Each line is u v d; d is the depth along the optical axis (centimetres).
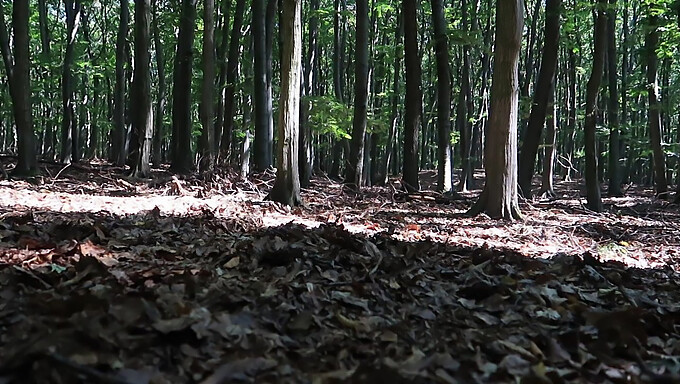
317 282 390
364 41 1720
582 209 1562
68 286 332
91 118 3597
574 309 373
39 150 4362
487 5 2611
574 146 4306
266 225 796
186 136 1897
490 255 561
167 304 283
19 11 1379
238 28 2036
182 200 1119
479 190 2552
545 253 757
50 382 194
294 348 262
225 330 259
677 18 1939
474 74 3469
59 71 2855
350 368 241
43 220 660
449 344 282
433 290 402
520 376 239
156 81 3738
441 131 1939
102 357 216
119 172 1862
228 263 433
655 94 2219
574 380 249
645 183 3862
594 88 1559
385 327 299
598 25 1540
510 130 1136
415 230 895
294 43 1148
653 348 316
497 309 366
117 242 521
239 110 2884
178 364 228
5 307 279
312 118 2000
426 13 2950
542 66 1753
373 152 3034
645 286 509
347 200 1440
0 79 3262
